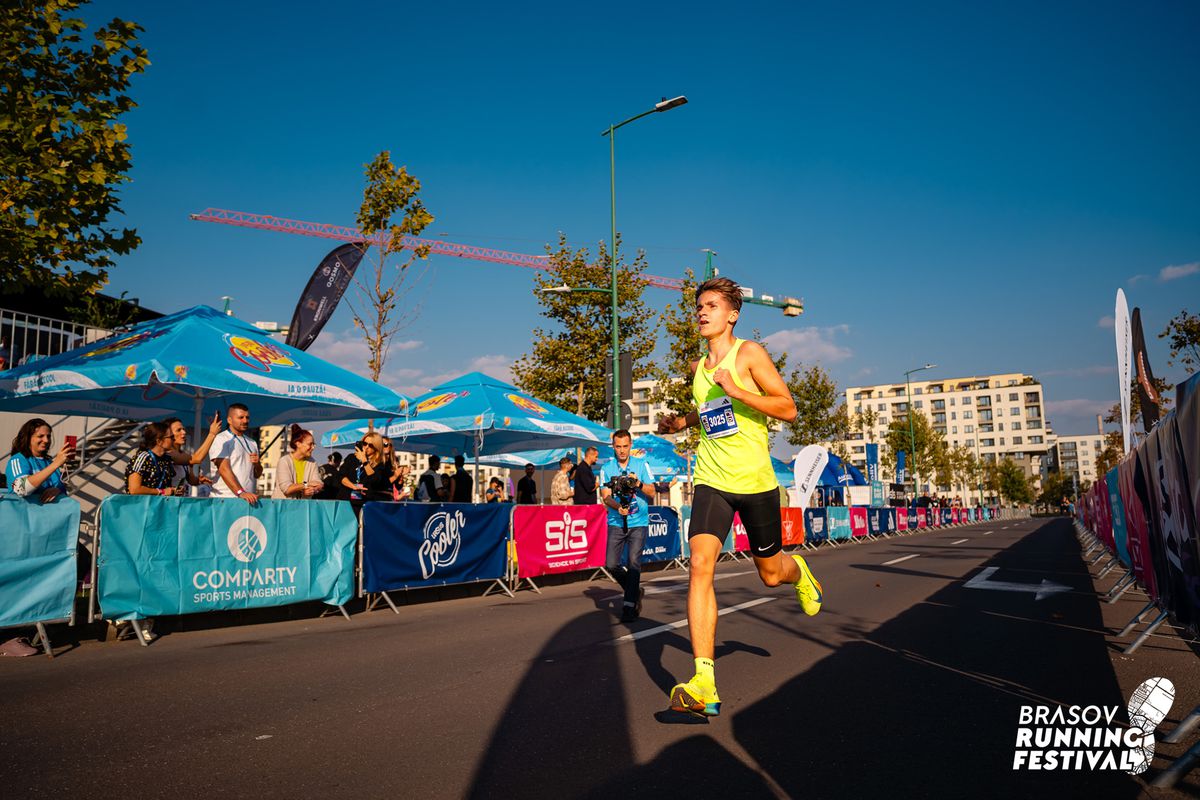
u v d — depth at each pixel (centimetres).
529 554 1046
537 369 2606
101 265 870
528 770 288
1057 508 14025
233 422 818
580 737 329
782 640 575
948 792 267
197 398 1002
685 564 1527
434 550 891
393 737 332
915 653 521
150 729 347
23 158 763
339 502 781
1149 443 562
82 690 429
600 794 263
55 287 841
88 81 823
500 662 504
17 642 551
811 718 358
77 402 1071
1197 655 517
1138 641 530
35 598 549
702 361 392
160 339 870
